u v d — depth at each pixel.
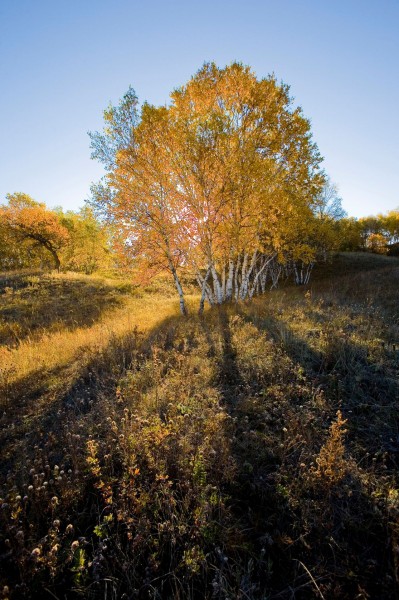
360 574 2.32
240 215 11.84
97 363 6.97
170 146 11.22
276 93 12.02
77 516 2.94
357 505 2.87
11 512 2.76
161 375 6.06
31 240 31.72
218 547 2.42
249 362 5.95
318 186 14.25
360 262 39.00
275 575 2.40
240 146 11.46
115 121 11.03
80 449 3.80
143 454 3.45
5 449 4.21
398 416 4.02
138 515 2.82
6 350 9.08
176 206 11.76
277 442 3.72
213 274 13.72
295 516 2.75
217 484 3.13
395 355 5.61
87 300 18.16
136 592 2.24
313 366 5.63
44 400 5.70
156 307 16.69
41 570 2.35
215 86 11.78
